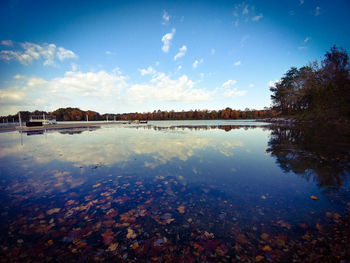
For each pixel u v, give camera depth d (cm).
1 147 1064
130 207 338
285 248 224
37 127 3150
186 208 333
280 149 937
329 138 1298
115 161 709
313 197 373
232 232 258
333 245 226
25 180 493
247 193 401
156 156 797
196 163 677
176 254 217
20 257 213
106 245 233
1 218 299
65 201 365
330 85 2480
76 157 780
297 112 4044
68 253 220
